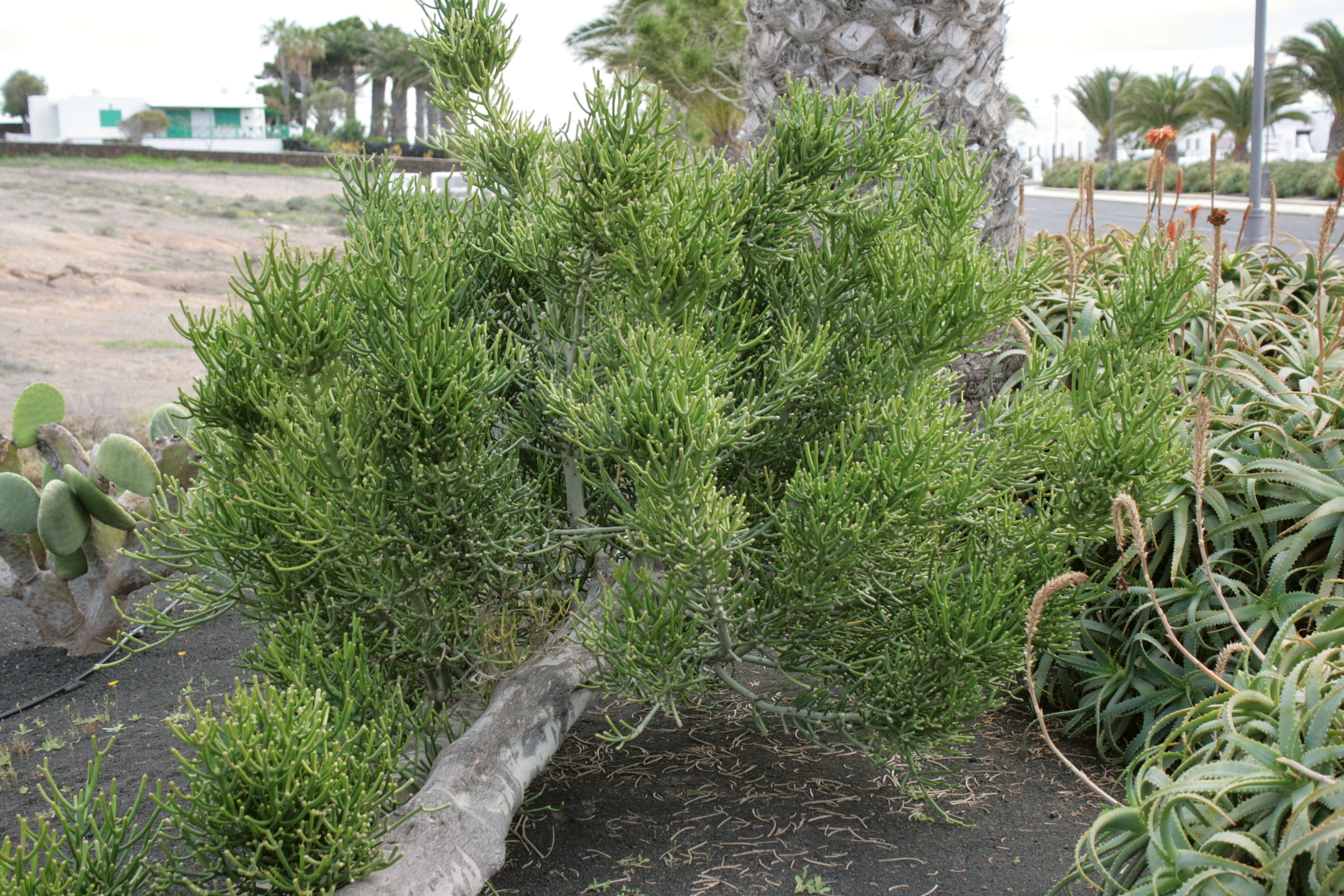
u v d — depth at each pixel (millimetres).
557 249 2398
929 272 2482
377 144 47094
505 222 2689
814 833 2625
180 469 4301
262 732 1769
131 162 39562
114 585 4043
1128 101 45562
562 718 2525
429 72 2699
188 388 10086
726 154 2688
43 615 4059
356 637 2215
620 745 2197
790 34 3568
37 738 3338
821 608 2330
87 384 10023
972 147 3674
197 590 2400
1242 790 1611
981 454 2365
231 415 2172
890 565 2365
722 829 2650
